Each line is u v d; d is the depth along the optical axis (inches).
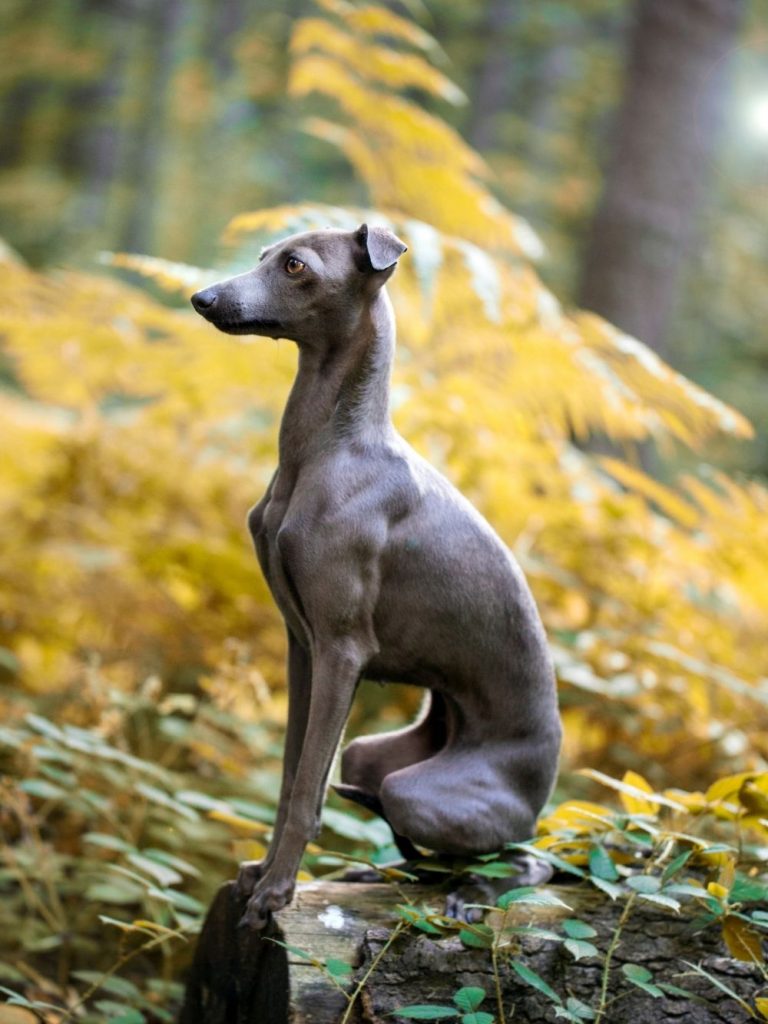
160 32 1051.3
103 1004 183.9
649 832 172.4
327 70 364.2
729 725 266.8
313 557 156.7
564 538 315.0
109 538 325.4
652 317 487.2
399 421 307.7
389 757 177.0
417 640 162.9
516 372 315.6
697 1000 156.2
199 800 197.5
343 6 354.9
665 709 268.5
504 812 166.7
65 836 246.8
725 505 313.9
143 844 242.7
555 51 1263.5
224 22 1194.6
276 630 309.6
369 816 249.6
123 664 305.9
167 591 312.3
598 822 178.9
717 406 284.0
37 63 993.5
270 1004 158.7
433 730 177.8
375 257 154.2
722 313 1127.6
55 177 959.0
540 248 358.9
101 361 349.4
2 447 404.5
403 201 373.7
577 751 281.4
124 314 354.3
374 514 157.8
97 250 904.3
